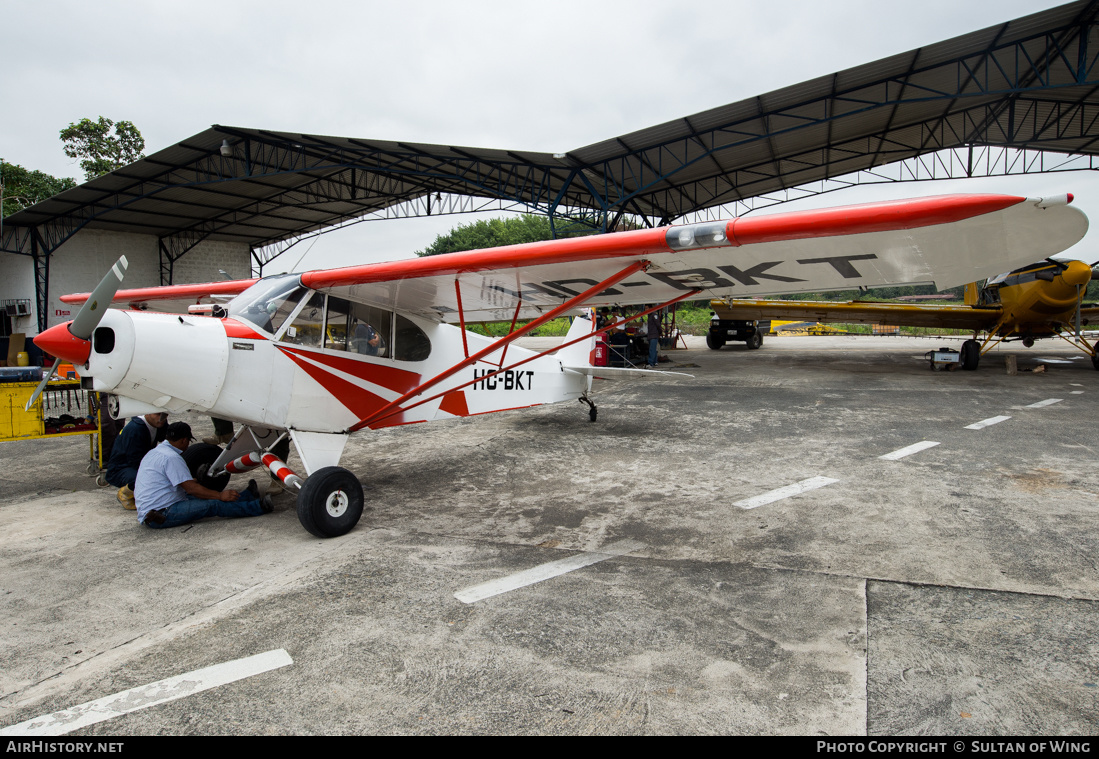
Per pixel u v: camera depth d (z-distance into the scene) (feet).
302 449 13.02
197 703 6.62
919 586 9.29
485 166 54.49
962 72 38.75
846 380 37.19
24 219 62.95
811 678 6.88
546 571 10.20
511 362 20.42
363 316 14.90
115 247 72.18
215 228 75.46
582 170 49.57
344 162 51.78
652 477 16.55
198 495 13.00
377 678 7.05
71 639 8.11
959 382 34.68
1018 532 11.53
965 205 7.79
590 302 15.75
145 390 11.35
